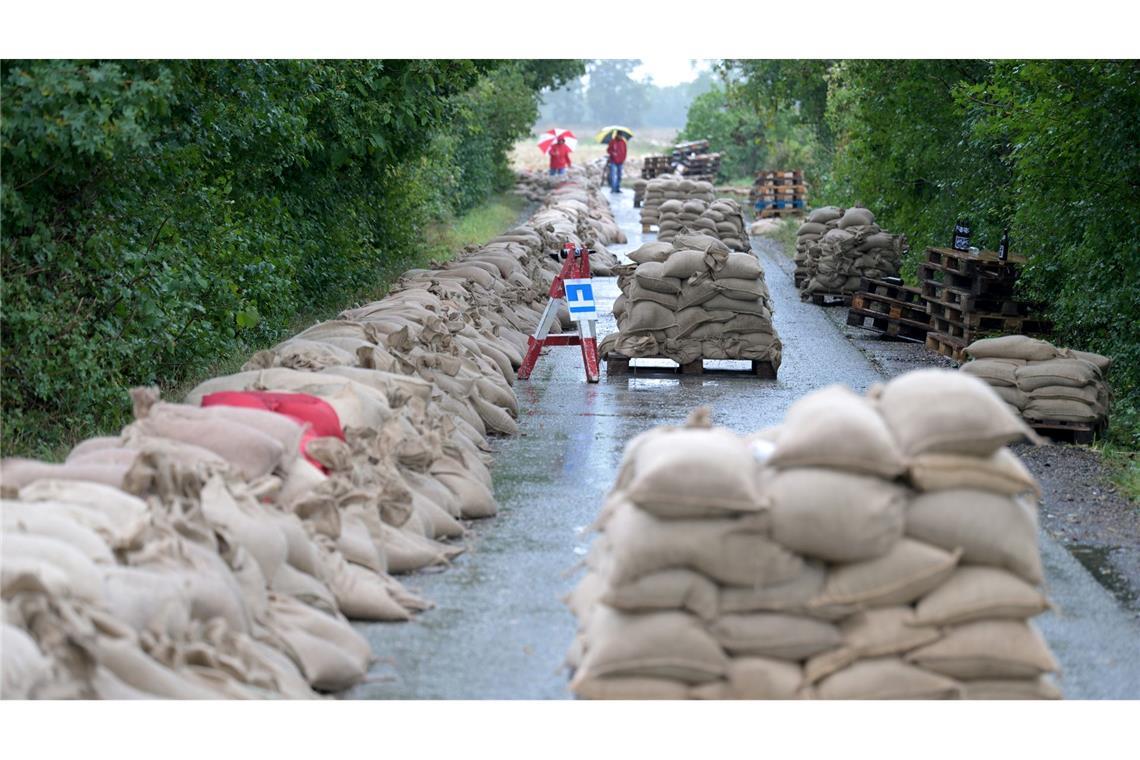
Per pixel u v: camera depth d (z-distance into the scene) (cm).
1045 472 1889
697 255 2591
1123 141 2270
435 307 2312
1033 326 2762
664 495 923
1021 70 2420
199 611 944
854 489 930
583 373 2664
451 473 1589
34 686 761
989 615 935
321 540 1220
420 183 4516
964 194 3588
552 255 3806
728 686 941
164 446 1153
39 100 1530
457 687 1077
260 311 2594
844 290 3834
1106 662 1173
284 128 2534
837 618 948
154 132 1841
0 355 1625
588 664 945
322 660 1034
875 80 3988
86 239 1828
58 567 845
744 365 2819
